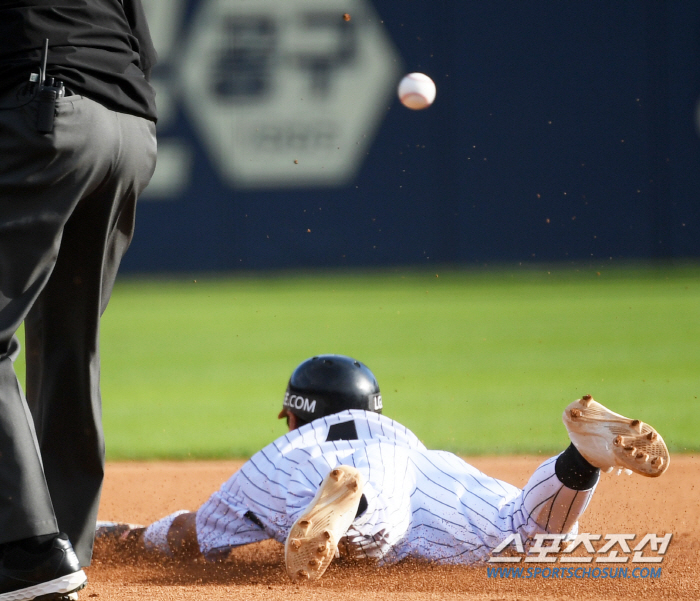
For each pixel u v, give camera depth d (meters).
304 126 62.50
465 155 62.03
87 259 8.40
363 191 62.78
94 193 8.05
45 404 8.80
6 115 7.31
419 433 20.61
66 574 7.32
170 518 11.22
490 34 61.19
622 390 26.05
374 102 62.28
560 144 61.31
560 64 60.91
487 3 61.12
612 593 9.25
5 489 7.21
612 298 50.84
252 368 32.94
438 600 8.62
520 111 61.41
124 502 15.05
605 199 61.22
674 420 21.23
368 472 9.67
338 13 61.84
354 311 48.62
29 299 7.53
